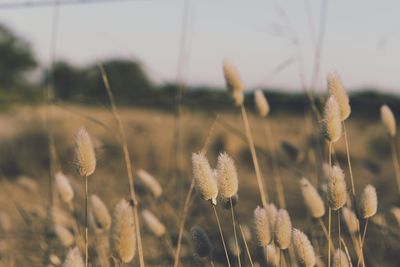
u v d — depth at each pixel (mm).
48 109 885
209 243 595
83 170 556
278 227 554
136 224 611
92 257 766
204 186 550
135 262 847
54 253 822
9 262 868
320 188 761
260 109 819
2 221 944
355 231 654
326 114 549
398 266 843
